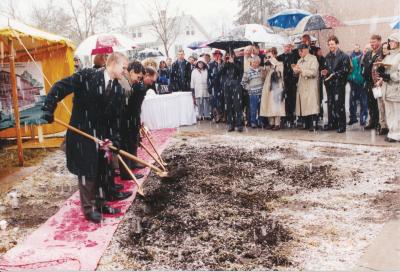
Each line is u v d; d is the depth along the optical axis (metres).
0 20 7.13
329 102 8.68
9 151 8.54
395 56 7.22
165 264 3.47
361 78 8.97
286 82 9.24
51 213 4.89
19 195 5.62
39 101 8.57
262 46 17.14
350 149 7.14
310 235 3.90
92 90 4.27
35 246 3.91
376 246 3.62
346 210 4.49
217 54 10.70
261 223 4.22
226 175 5.95
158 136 9.32
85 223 4.41
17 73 8.49
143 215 4.57
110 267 3.47
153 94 10.37
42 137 9.23
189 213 4.54
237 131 9.45
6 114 8.58
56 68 8.77
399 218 4.18
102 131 4.49
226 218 4.38
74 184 6.08
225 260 3.49
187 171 6.16
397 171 5.75
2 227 4.47
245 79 9.41
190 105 10.70
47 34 8.11
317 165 6.27
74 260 3.59
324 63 8.73
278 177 5.77
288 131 9.08
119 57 4.33
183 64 11.70
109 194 5.02
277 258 3.48
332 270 3.26
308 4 27.89
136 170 6.32
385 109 7.56
